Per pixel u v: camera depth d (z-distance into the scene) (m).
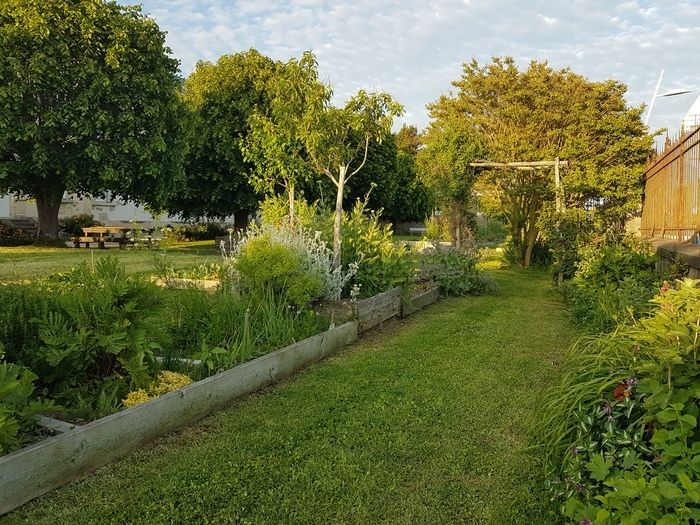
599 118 15.11
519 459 3.10
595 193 14.10
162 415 3.32
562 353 5.56
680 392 2.05
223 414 3.71
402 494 2.73
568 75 16.30
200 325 5.02
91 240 17.61
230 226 30.30
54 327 3.52
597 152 14.84
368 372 4.77
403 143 57.22
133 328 3.64
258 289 5.47
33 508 2.51
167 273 7.29
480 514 2.56
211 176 19.72
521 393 4.24
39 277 6.84
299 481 2.83
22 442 2.80
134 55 15.52
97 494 2.65
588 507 1.98
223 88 19.77
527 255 16.27
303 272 5.85
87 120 14.67
